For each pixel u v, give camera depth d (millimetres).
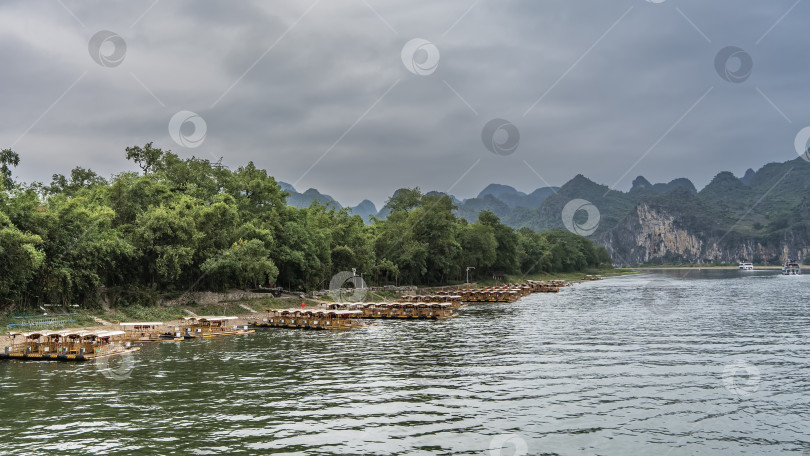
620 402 27984
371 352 42938
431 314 70938
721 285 148375
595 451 21391
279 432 23000
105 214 54375
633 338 50125
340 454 20625
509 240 169375
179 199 66688
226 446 21312
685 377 33594
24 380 32156
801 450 21734
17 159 67625
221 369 35844
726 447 22000
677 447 21953
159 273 60156
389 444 21750
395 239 118938
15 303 49031
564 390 30359
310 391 29859
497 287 133125
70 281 49562
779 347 44344
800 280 173000
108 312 54906
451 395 29125
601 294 121062
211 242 65062
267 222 77625
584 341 48375
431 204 130750
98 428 23297
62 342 40531
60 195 59312
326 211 104562
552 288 138000
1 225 44219
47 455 20172
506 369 35906
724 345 45562
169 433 22734
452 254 129375
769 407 27312
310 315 61406
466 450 21188
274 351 43500
